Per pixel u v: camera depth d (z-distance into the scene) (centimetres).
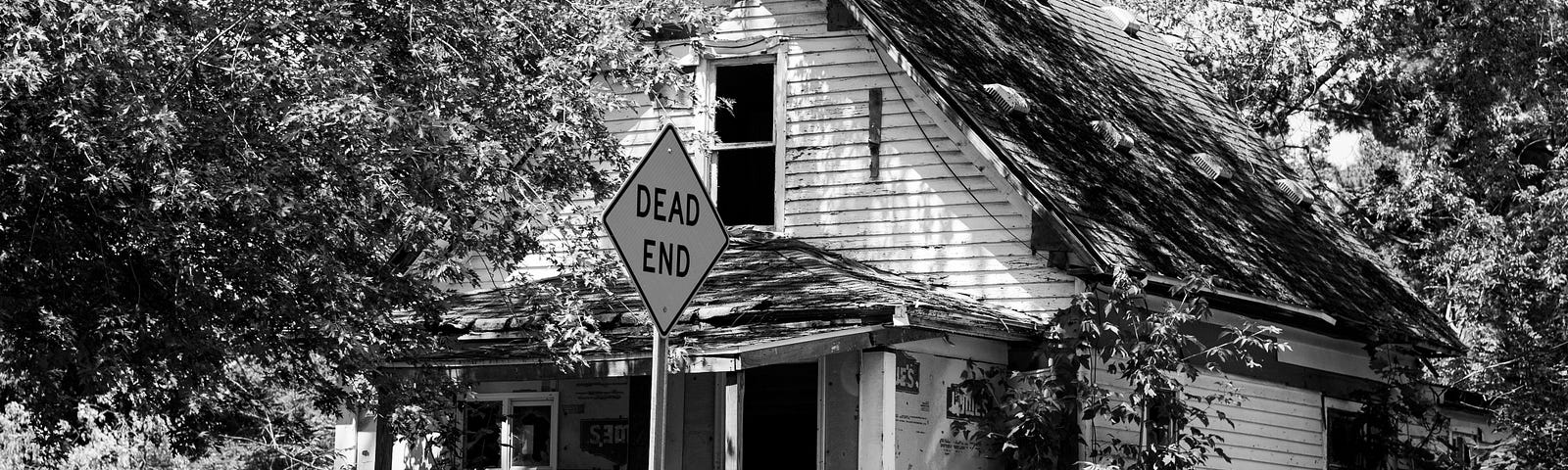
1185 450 1464
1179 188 1780
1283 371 1752
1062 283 1508
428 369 1296
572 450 1591
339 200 1112
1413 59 2689
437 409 1273
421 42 1227
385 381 1247
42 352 1079
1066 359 1449
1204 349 1630
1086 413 1434
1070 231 1466
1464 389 2039
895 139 1608
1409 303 2002
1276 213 1967
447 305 1508
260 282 1109
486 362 1359
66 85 1012
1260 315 1688
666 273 832
